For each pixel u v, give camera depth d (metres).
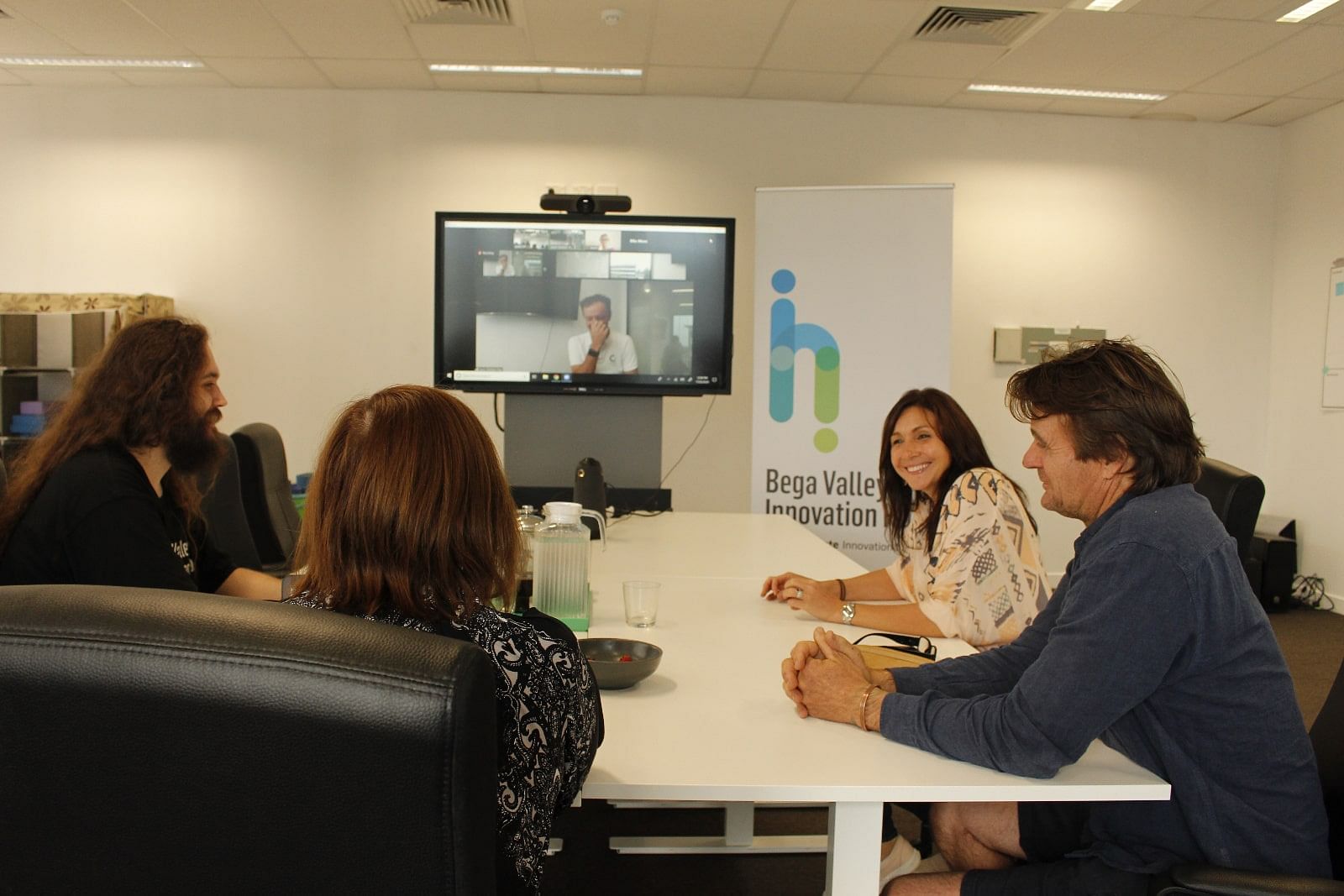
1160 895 1.11
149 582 1.63
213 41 4.80
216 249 5.63
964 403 5.91
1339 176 5.58
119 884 0.59
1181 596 1.15
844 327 4.30
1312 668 4.43
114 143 5.59
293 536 3.34
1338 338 5.58
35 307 5.33
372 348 5.70
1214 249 6.02
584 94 5.64
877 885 1.19
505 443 4.06
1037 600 1.95
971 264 5.87
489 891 0.59
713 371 3.97
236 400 5.69
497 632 0.92
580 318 3.95
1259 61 4.85
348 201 5.64
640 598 1.89
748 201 5.73
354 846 0.57
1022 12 4.29
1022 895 1.28
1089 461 1.28
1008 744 1.16
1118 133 5.92
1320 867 1.21
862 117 5.73
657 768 1.17
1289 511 5.95
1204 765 1.22
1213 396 6.07
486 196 5.65
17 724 0.57
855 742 1.28
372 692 0.55
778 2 4.23
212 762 0.56
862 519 4.34
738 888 2.35
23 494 1.67
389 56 5.00
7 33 4.69
